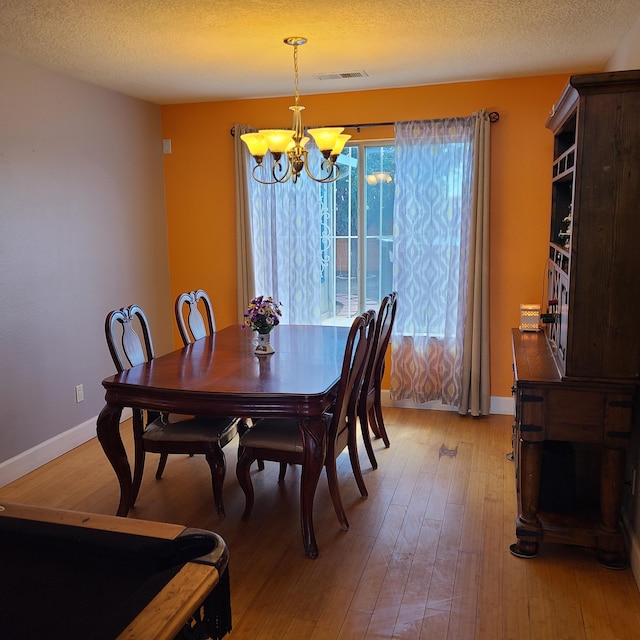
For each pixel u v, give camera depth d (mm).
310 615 2346
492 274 4648
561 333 2867
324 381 2883
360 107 4750
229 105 5051
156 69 3945
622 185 2422
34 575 1244
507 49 3621
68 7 2771
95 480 3666
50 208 3965
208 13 2887
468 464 3795
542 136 4414
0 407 3594
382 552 2795
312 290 5062
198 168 5211
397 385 4930
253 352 3553
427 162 4605
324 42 3406
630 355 2486
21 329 3744
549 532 2689
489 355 4688
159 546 1281
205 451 3125
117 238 4680
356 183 4965
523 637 2209
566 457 2824
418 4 2811
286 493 3451
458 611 2359
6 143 3594
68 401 4176
